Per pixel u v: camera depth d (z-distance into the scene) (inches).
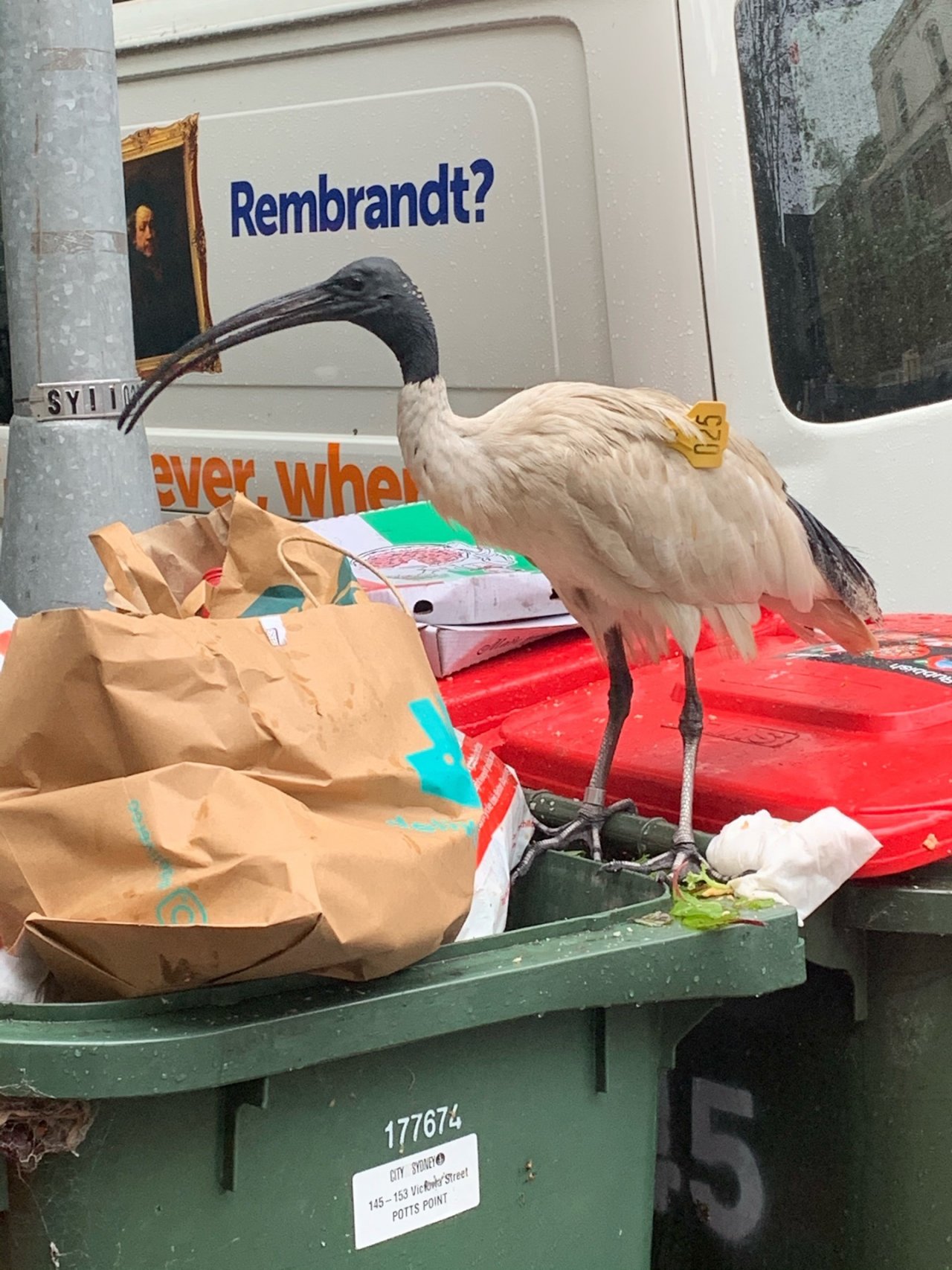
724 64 128.3
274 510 167.0
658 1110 101.3
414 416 95.3
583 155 134.3
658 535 92.4
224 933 60.0
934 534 139.6
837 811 81.7
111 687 63.0
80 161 122.1
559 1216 77.3
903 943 86.0
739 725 102.1
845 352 134.8
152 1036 61.5
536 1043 75.2
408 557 119.4
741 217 129.6
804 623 105.6
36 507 125.3
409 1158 71.5
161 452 177.0
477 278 143.3
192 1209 66.1
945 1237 88.0
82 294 123.3
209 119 162.9
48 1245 64.8
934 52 140.2
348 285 96.2
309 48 151.9
